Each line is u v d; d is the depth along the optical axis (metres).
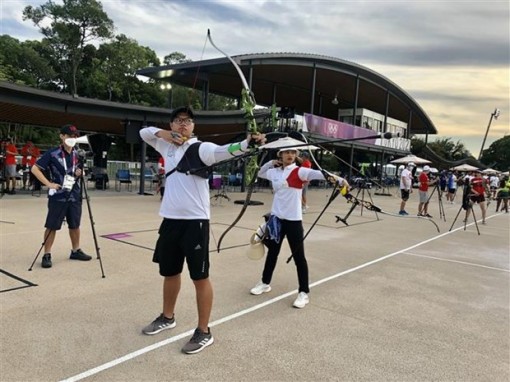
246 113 3.26
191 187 3.11
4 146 13.16
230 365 2.94
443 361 3.18
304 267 4.28
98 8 44.31
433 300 4.66
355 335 3.58
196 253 3.12
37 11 43.75
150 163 22.00
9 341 3.11
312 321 3.85
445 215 14.01
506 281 5.66
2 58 37.75
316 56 22.44
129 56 43.75
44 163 4.97
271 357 3.09
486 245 8.48
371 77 27.78
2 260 5.27
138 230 7.79
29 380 2.61
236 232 8.21
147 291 4.38
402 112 37.22
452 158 66.25
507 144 71.75
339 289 4.88
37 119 14.80
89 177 16.50
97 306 3.90
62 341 3.16
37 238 6.59
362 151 32.31
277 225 4.27
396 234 9.22
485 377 2.96
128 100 43.81
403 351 3.32
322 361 3.08
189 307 3.97
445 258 6.96
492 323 4.04
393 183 32.69
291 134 4.27
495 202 23.11
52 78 42.88
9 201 11.07
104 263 5.39
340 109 33.56
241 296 4.43
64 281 4.58
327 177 4.21
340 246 7.45
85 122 15.48
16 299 3.98
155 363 2.91
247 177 3.71
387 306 4.38
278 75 25.14
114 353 3.02
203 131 17.47
